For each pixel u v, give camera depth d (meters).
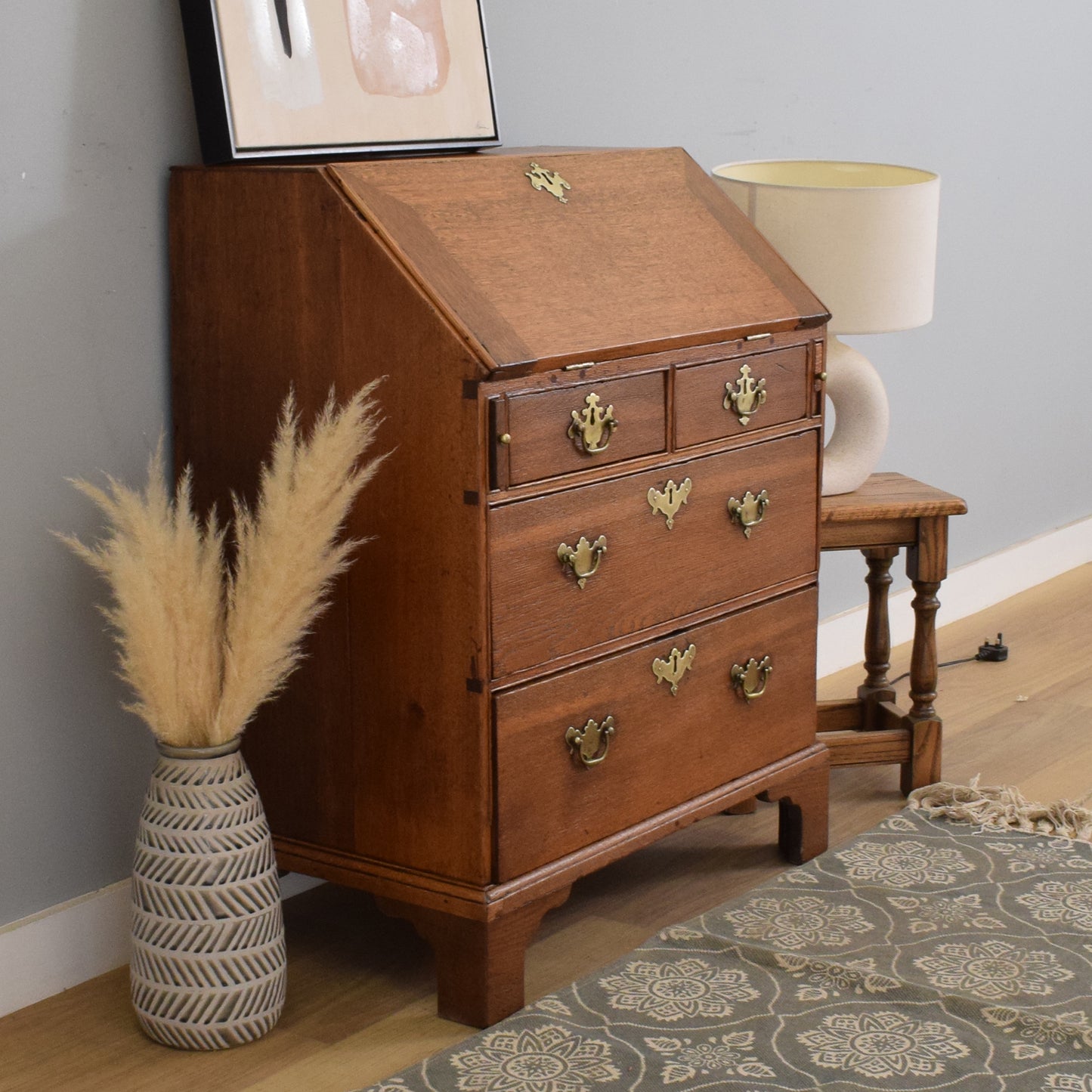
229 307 2.08
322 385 2.01
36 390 2.02
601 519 2.07
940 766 2.85
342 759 2.10
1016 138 4.05
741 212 2.49
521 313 1.97
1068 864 2.49
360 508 2.00
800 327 2.38
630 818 2.20
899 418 3.77
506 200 2.11
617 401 2.06
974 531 4.13
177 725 1.93
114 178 2.07
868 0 3.47
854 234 2.64
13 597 2.03
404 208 1.98
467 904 1.98
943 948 2.19
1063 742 3.10
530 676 2.00
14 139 1.95
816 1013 2.01
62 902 2.15
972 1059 1.89
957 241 3.87
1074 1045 1.92
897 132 3.62
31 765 2.09
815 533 2.49
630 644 2.16
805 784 2.53
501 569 1.93
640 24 2.92
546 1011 2.01
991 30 3.88
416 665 1.99
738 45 3.15
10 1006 2.08
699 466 2.22
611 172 2.30
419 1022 2.04
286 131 2.12
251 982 1.96
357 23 2.22
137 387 2.14
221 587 2.11
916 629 2.82
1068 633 3.90
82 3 2.00
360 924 2.34
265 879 1.96
